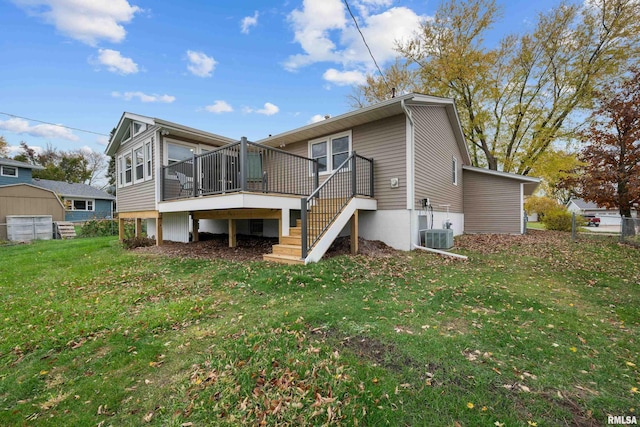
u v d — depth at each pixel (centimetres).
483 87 1525
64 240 1262
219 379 222
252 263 580
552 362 243
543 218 1561
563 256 681
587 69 1328
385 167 784
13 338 303
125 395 212
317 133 903
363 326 303
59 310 380
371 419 180
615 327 313
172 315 349
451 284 460
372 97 1852
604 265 600
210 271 546
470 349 261
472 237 1012
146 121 873
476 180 1212
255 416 186
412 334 288
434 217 896
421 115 815
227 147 642
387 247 754
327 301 380
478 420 179
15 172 1862
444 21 1505
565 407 192
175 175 912
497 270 558
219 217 831
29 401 209
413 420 179
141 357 260
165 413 192
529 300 394
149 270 579
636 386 214
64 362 258
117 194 1195
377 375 222
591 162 987
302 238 557
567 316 341
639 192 798
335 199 707
